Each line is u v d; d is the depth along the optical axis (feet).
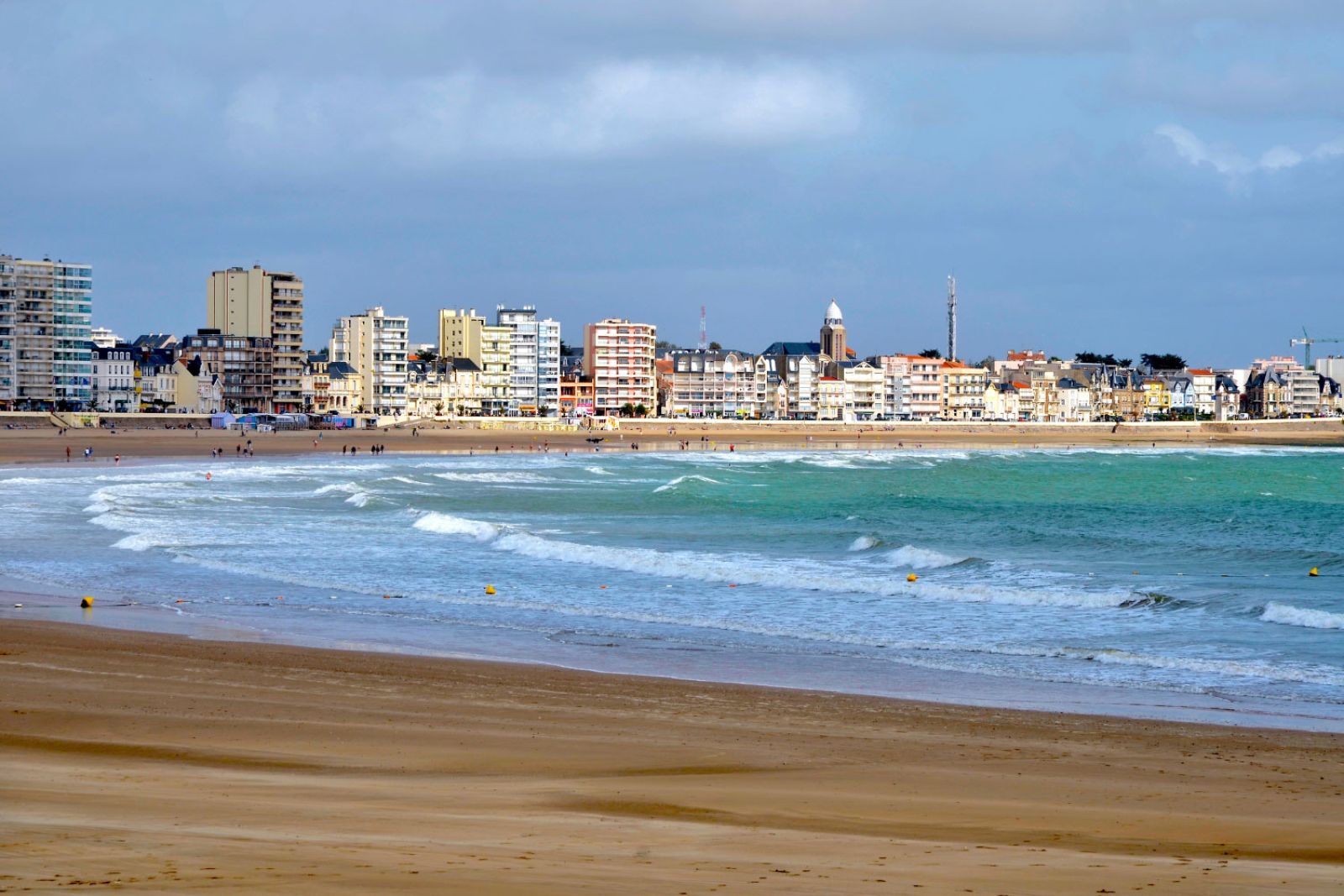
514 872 42.83
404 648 120.16
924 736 83.71
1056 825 58.90
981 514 312.29
